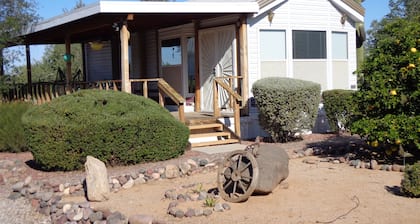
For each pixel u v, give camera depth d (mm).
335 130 14500
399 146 9406
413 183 7082
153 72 17984
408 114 9438
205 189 8102
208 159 10211
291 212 6570
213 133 13125
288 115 12438
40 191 8422
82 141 9773
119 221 6453
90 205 7387
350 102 10281
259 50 14391
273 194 7496
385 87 9531
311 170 9367
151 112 10477
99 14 11977
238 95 13180
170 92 12570
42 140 9828
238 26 14148
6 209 7887
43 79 35562
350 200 7035
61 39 19828
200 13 13188
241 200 7078
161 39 17500
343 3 16078
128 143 10094
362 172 9039
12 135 12820
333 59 16172
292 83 12531
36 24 15977
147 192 8305
